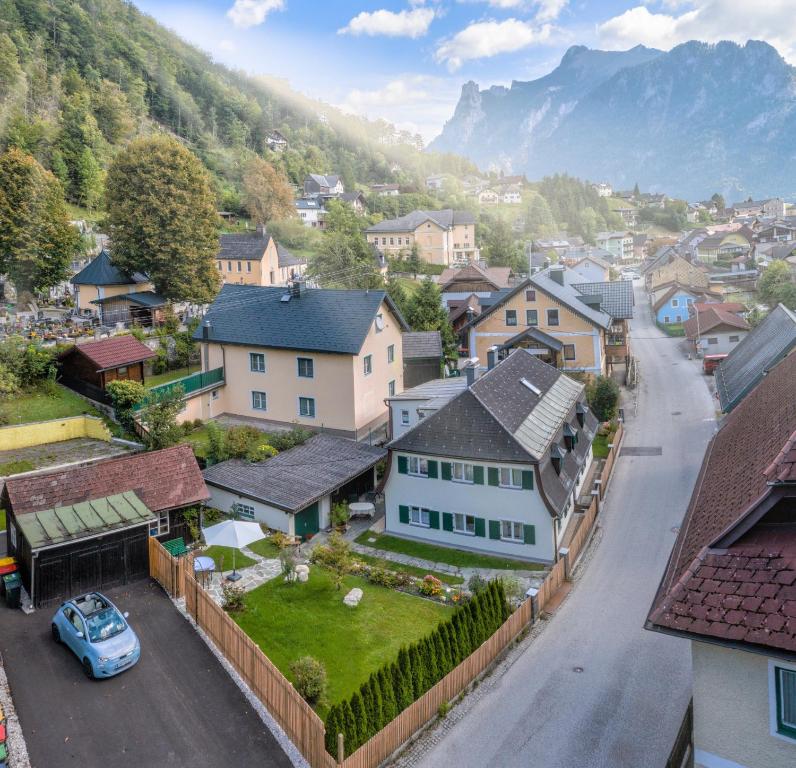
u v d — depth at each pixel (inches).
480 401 1358.3
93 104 5068.9
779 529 538.0
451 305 3454.7
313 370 1854.1
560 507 1298.0
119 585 1085.1
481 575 1251.8
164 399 1673.2
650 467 1790.1
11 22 5329.7
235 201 5344.5
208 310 2068.2
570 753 804.6
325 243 3865.7
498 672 973.8
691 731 737.0
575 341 2445.9
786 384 1002.1
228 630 893.2
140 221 2418.8
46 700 816.3
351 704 758.5
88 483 1179.9
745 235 6407.5
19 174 2573.8
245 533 1125.7
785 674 488.7
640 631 1056.2
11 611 1012.5
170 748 751.1
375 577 1202.6
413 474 1402.6
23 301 2696.9
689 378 2748.5
